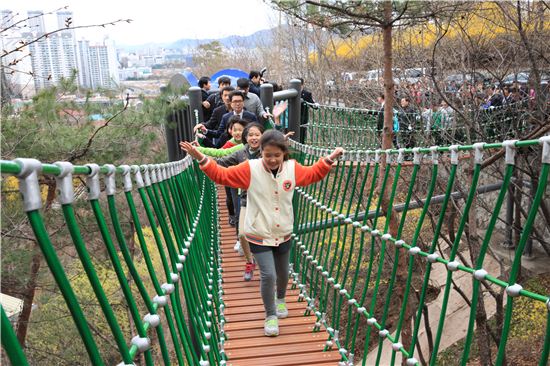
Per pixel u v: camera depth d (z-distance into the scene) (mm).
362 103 13953
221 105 7137
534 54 7625
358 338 13125
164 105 7441
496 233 12352
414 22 7016
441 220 2385
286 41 17719
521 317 10070
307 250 4832
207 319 3449
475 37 8398
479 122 8141
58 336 8977
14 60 5883
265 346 3785
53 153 6266
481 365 8016
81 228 7117
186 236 3062
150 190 2143
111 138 6844
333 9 6547
